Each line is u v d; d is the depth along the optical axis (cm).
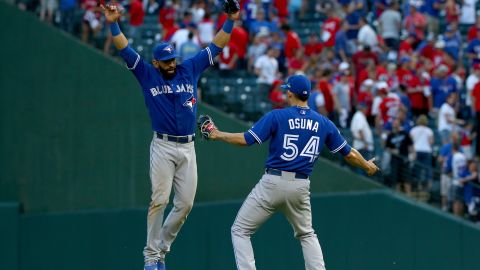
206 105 6794
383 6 8244
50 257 7019
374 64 7294
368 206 6481
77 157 7031
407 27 8062
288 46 7438
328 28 7719
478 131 7150
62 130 7056
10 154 7138
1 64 7131
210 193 6769
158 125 4041
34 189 7100
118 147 6956
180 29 7250
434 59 7662
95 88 7006
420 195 6625
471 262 6419
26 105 7112
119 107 6962
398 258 6450
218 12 8031
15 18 7112
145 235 6838
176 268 6725
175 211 4175
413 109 7338
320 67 7269
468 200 6619
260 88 7019
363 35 7662
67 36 7050
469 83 7375
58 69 7062
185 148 4084
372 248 6462
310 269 4081
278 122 3978
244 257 4034
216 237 6656
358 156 4122
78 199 7025
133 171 6931
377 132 6931
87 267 6956
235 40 7362
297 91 4006
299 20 8444
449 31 7906
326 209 6500
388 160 6619
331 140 4072
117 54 7188
